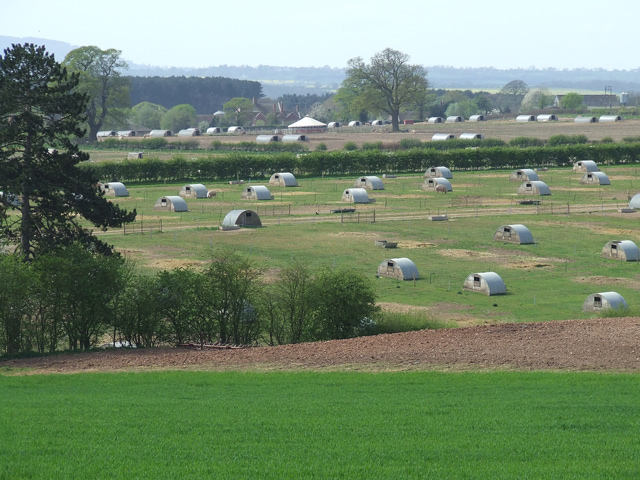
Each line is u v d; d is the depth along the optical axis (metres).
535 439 52.97
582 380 74.12
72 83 129.88
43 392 74.31
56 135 130.75
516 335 91.75
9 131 123.31
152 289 104.50
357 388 72.75
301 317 106.38
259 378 79.00
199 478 45.03
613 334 90.50
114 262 105.25
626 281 154.38
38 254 119.38
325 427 56.81
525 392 69.19
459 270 165.00
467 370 80.00
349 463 47.84
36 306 100.06
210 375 81.38
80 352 97.94
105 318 102.00
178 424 58.09
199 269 157.62
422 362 83.62
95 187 130.38
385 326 106.94
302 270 109.88
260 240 194.25
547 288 149.50
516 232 192.38
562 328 94.25
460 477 44.75
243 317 106.94
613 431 55.19
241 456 49.53
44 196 125.75
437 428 56.22
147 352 96.81
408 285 152.12
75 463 48.09
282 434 55.03
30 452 50.69
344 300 105.75
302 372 81.44
